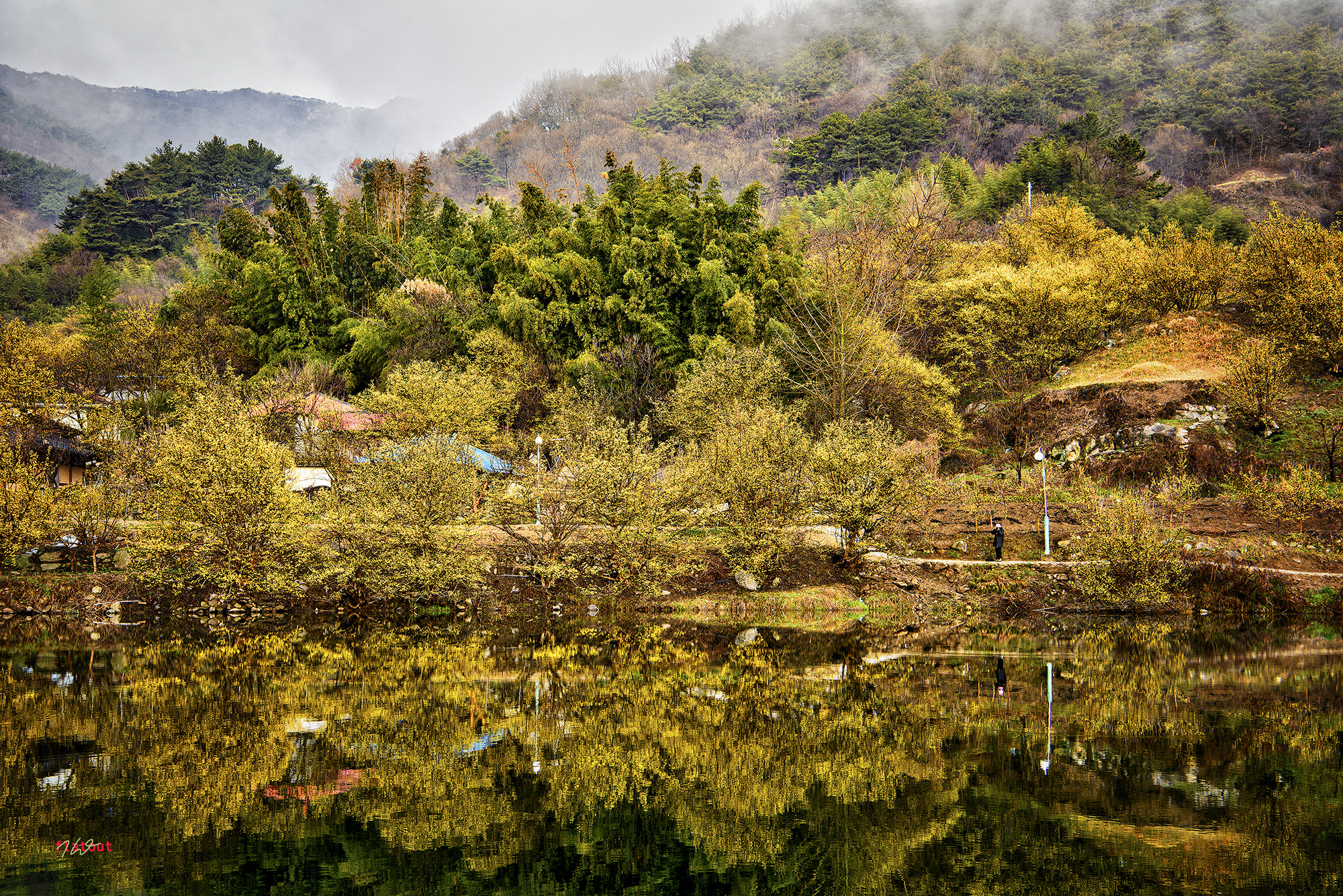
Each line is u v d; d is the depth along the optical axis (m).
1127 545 32.72
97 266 92.94
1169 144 150.75
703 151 178.25
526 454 41.09
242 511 30.55
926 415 50.06
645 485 33.34
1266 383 44.41
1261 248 54.19
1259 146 147.38
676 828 12.05
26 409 36.19
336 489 33.59
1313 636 28.41
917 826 12.09
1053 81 173.00
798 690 19.98
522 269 49.62
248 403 39.75
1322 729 16.92
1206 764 14.65
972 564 34.41
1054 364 55.31
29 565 31.89
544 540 33.03
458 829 11.84
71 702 18.25
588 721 17.19
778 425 34.72
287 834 11.55
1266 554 34.56
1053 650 25.47
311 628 29.14
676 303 49.03
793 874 10.52
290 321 54.62
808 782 13.89
